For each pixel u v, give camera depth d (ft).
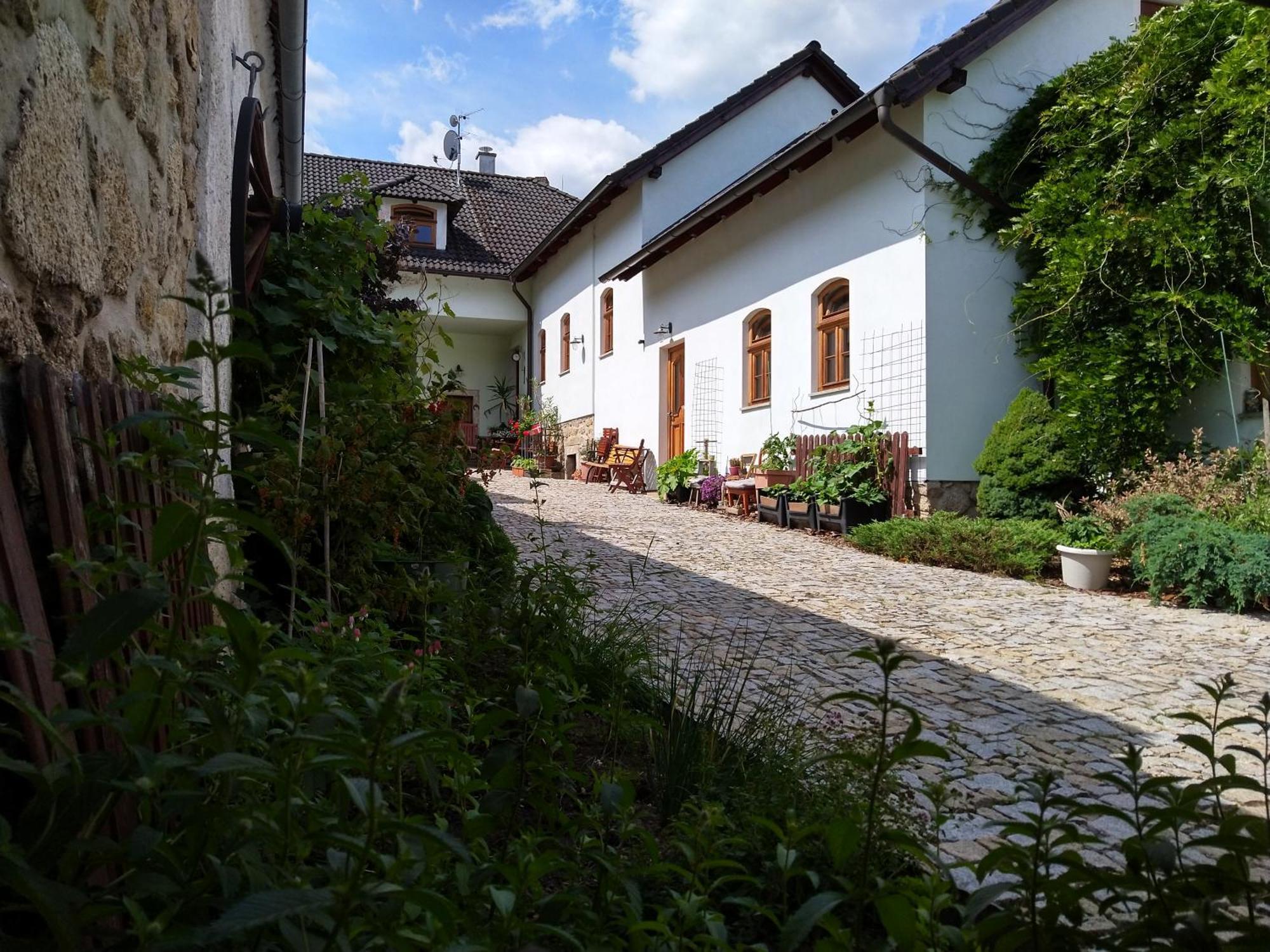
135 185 6.95
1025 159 30.35
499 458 14.34
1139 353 26.91
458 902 4.38
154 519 6.17
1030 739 12.10
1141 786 4.30
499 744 7.87
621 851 6.19
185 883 3.19
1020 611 21.06
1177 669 16.01
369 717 4.63
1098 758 11.47
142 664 3.41
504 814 6.05
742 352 42.22
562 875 5.86
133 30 6.80
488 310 71.26
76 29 5.59
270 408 11.12
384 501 10.62
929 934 4.04
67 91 5.41
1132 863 3.95
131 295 6.95
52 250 5.14
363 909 3.40
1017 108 31.37
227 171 12.14
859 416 33.81
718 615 19.36
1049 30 31.89
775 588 22.89
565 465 62.80
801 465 36.27
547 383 68.44
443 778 5.72
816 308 36.76
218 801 3.59
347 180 15.84
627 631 13.57
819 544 31.27
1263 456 24.95
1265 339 25.23
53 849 3.05
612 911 4.93
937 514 29.01
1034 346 30.55
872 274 32.83
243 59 13.26
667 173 49.83
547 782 5.74
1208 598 21.70
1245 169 25.08
